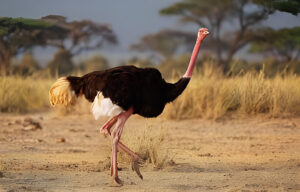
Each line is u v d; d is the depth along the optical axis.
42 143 31.03
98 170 23.12
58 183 20.64
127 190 19.69
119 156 25.02
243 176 22.14
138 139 25.70
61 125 39.03
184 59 85.44
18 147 29.28
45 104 49.62
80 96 22.28
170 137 33.03
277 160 25.81
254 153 27.89
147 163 24.64
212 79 42.31
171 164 24.59
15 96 47.03
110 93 21.30
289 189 19.88
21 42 73.12
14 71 65.50
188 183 20.86
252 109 40.50
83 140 32.47
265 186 20.31
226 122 38.69
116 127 21.52
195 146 30.02
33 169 23.12
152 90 22.03
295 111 40.62
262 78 41.69
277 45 97.81
